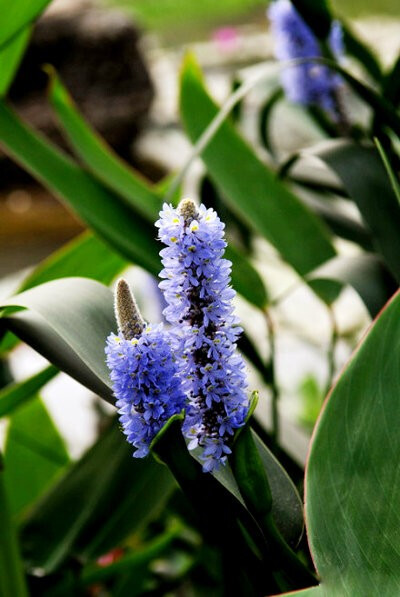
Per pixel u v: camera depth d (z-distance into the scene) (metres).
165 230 0.71
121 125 4.57
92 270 1.10
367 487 0.75
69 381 2.39
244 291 1.02
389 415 0.74
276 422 1.01
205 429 0.74
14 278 3.57
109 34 4.46
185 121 1.14
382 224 0.94
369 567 0.74
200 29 6.57
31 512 1.04
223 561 0.91
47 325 0.86
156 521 1.34
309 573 0.78
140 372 0.72
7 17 0.97
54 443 1.27
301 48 1.08
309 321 2.31
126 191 1.06
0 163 4.45
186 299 0.72
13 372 1.28
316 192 1.21
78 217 1.03
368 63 1.17
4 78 1.06
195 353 0.73
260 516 0.76
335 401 0.75
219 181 1.08
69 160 1.05
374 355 0.75
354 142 1.01
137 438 0.74
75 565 1.02
